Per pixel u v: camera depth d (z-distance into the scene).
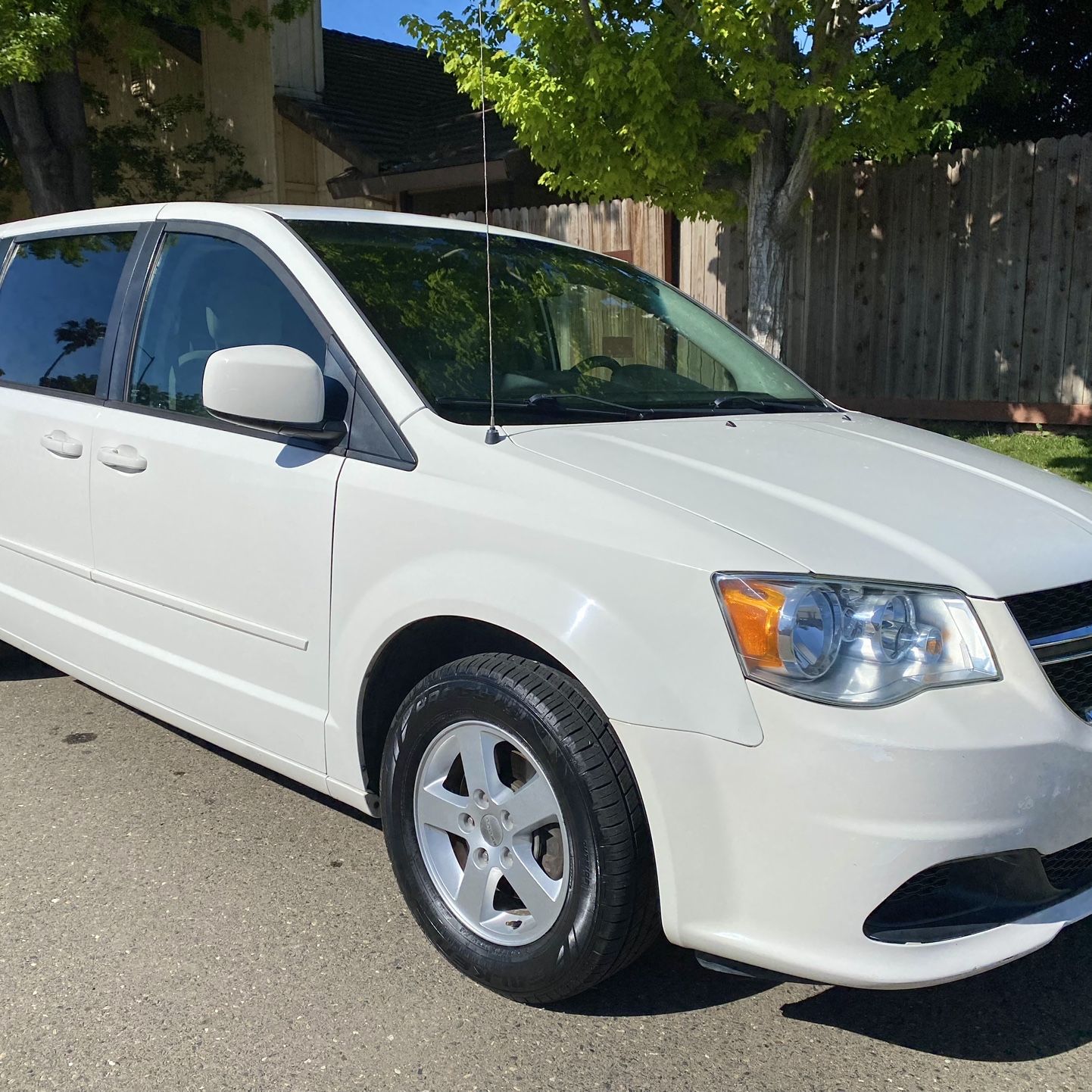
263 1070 2.36
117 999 2.61
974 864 2.20
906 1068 2.38
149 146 15.12
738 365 3.78
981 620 2.21
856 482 2.66
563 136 7.21
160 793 3.76
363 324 2.93
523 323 3.33
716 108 7.32
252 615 3.04
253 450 3.02
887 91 6.93
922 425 9.22
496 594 2.42
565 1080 2.34
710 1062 2.40
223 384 2.74
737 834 2.18
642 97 6.66
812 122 7.04
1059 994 2.65
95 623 3.68
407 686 2.86
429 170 11.42
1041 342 8.54
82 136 11.51
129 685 3.56
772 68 6.41
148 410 3.42
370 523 2.70
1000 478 2.92
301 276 3.08
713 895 2.22
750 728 2.14
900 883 2.08
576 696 2.36
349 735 2.82
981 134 11.22
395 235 3.43
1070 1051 2.44
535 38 6.86
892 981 2.11
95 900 3.06
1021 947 2.21
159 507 3.29
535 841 2.52
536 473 2.50
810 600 2.15
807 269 9.73
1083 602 2.38
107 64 14.42
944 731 2.08
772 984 2.70
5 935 2.88
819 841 2.10
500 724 2.45
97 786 3.81
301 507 2.87
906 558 2.27
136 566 3.42
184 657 3.31
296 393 2.71
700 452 2.73
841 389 9.70
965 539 2.39
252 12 12.32
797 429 3.16
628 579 2.28
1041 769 2.15
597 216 10.63
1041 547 2.43
